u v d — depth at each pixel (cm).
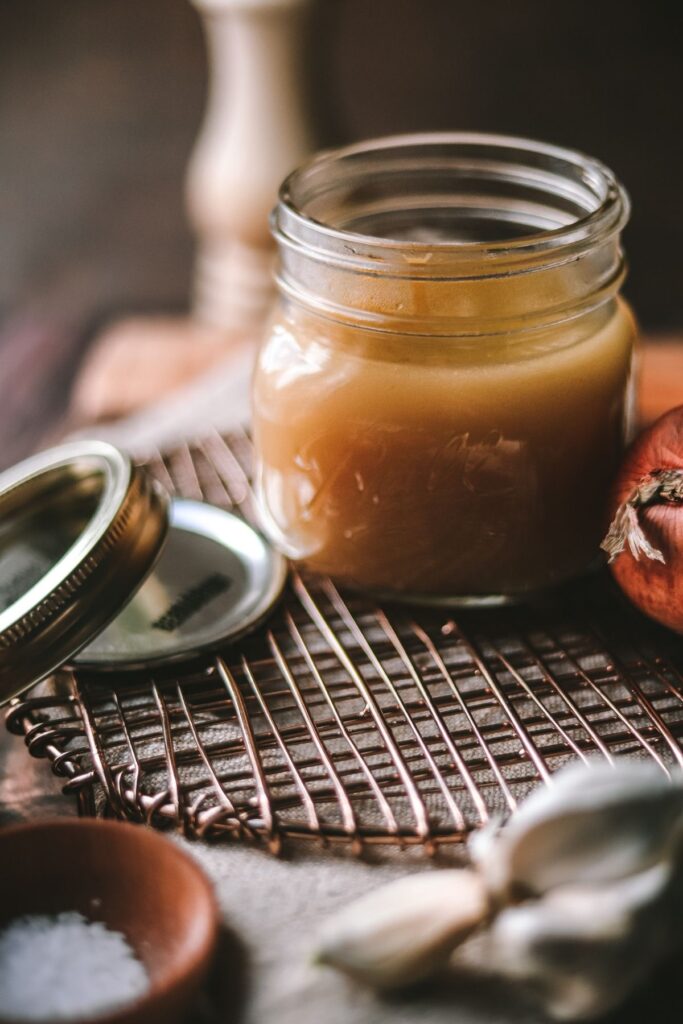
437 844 30
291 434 34
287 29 54
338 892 30
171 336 50
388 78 117
